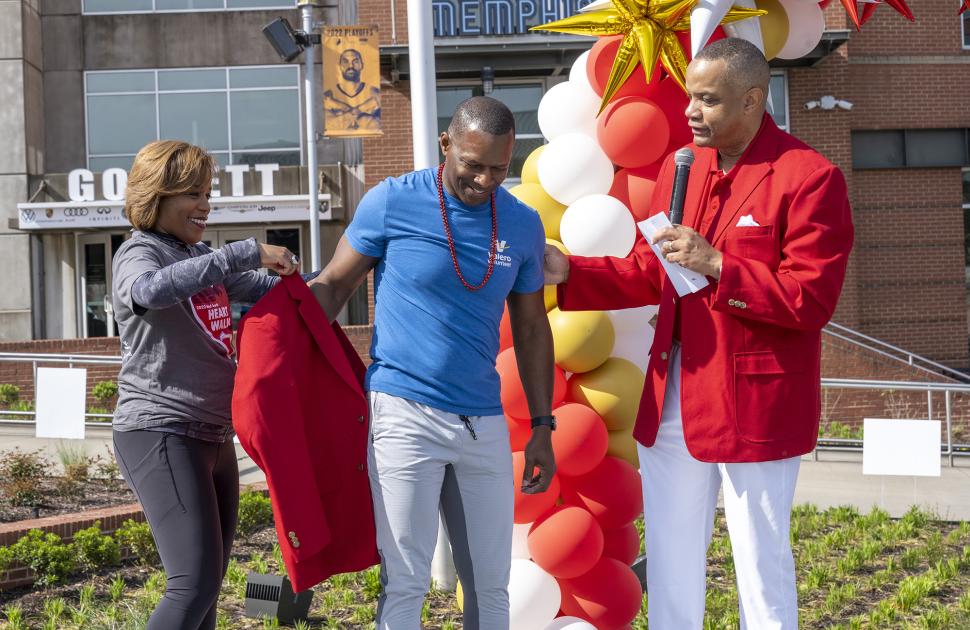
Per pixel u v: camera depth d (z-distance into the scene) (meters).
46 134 17.98
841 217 2.73
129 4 18.00
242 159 17.97
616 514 3.65
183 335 2.96
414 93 4.71
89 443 9.35
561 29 3.62
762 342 2.80
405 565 2.80
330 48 13.08
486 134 2.64
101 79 18.00
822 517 7.02
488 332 2.87
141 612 4.71
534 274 3.02
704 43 3.34
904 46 15.41
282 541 2.78
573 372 3.74
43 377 7.21
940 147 15.50
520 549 3.73
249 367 2.82
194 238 3.12
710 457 2.83
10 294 17.38
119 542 5.71
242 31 17.95
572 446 3.45
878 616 4.82
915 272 15.53
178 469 2.90
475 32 14.30
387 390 2.82
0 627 4.63
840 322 15.20
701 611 3.04
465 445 2.82
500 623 2.91
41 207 16.77
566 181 3.66
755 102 2.78
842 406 12.17
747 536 2.85
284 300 2.89
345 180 17.50
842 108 14.87
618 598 3.66
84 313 17.77
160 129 17.98
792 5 3.82
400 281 2.83
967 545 6.37
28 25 17.44
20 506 6.91
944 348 15.58
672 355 3.01
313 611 4.88
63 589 5.21
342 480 2.92
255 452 2.80
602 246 3.54
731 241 2.80
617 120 3.54
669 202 3.08
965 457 9.69
